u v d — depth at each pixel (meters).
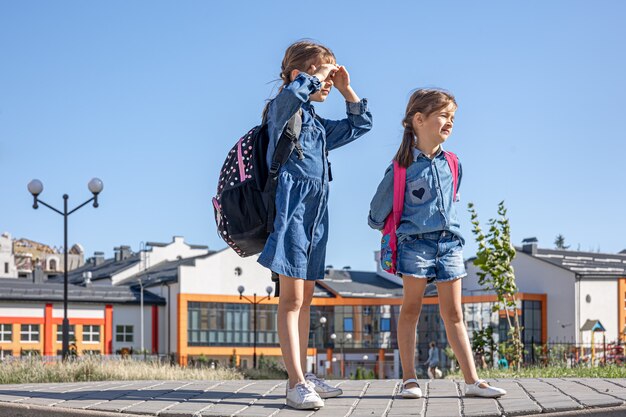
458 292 5.36
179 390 5.98
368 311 60.38
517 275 56.56
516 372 11.20
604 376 9.62
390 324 59.97
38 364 14.80
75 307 54.44
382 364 59.69
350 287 62.19
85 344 54.47
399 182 5.39
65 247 24.38
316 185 5.12
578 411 4.44
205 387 6.21
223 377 16.58
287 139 5.02
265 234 5.09
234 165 5.11
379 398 5.37
